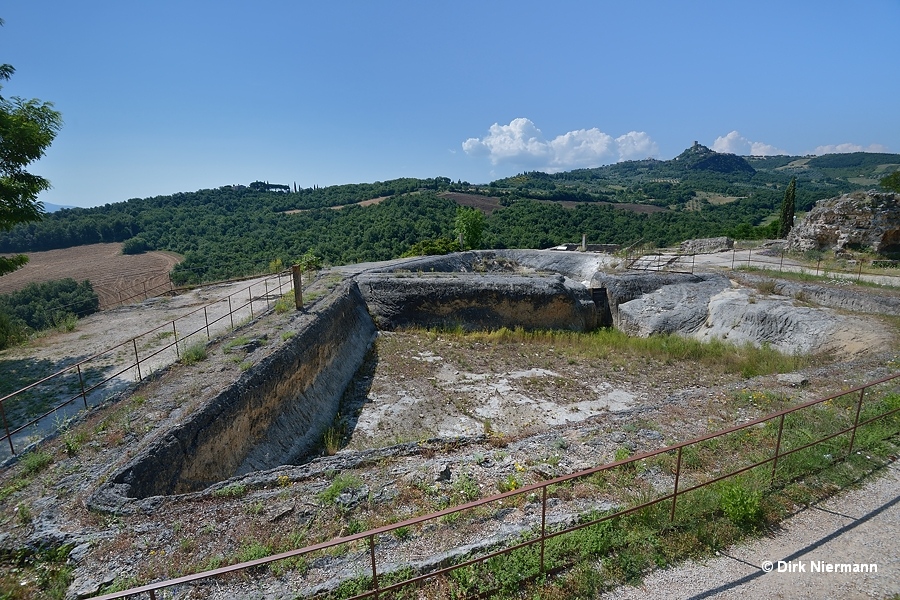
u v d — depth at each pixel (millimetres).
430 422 11719
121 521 5328
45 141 11477
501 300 20625
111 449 6723
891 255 22188
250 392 9047
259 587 4379
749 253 28516
